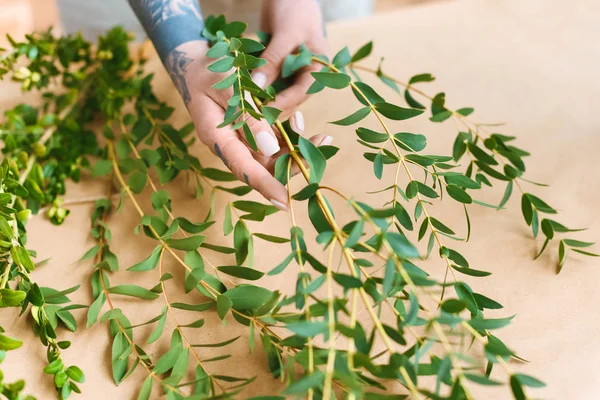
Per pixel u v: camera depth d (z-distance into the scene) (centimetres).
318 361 58
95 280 72
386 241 56
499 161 84
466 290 64
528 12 105
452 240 76
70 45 92
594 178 82
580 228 77
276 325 69
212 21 79
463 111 79
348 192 81
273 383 66
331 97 93
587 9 105
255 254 76
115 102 86
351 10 129
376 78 95
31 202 80
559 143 86
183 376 65
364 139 69
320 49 85
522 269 73
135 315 71
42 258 76
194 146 88
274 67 82
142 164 79
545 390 64
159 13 77
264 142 68
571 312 70
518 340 68
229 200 82
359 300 71
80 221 80
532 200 74
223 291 69
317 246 76
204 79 73
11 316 71
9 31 195
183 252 76
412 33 102
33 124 86
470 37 101
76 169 82
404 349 68
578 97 91
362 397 56
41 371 67
